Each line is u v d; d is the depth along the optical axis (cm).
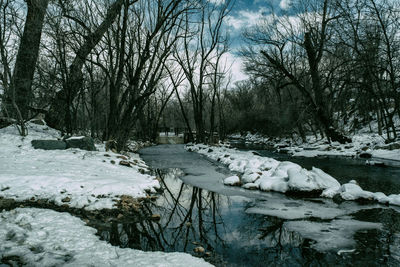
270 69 2288
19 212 402
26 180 525
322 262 309
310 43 2014
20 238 314
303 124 3198
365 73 1747
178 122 5278
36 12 1093
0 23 847
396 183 801
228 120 4794
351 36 1608
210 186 751
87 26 1189
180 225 436
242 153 1518
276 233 403
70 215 419
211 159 1394
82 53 1169
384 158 1469
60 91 1380
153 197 591
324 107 2086
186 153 1722
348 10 1534
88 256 287
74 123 1438
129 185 604
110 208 479
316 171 735
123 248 325
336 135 2089
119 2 1124
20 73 1159
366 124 2892
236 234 401
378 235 390
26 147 837
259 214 500
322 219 468
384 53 1563
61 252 293
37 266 259
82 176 604
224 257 323
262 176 812
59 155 803
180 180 835
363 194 595
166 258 297
